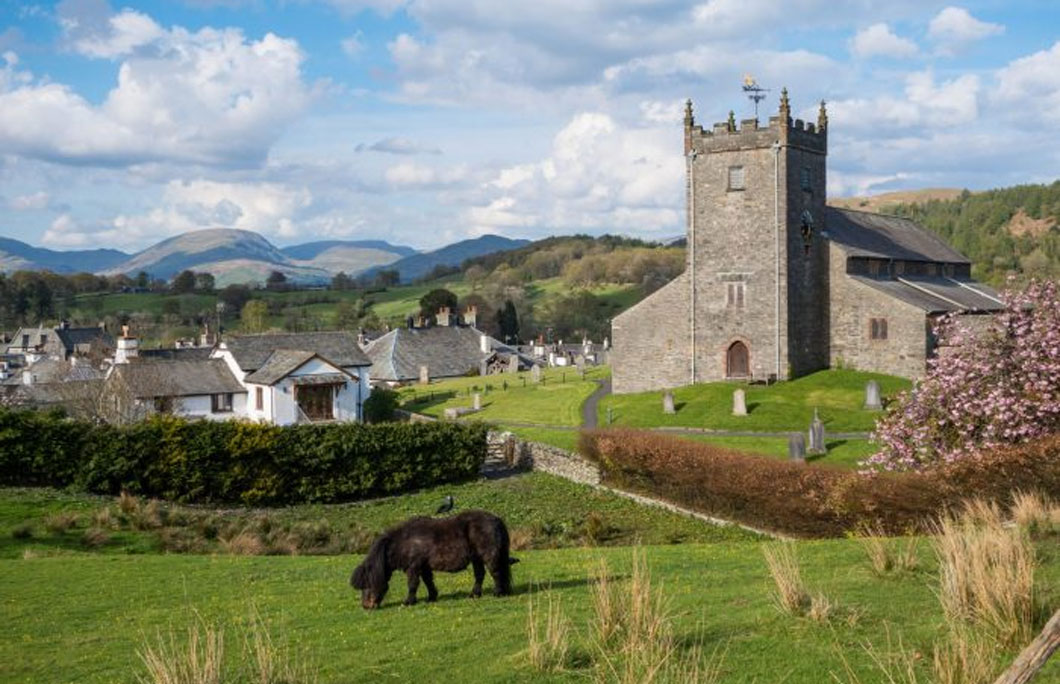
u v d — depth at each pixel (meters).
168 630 17.19
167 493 42.66
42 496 39.25
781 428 57.66
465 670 13.52
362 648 15.07
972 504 25.66
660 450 42.00
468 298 187.00
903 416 34.00
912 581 17.34
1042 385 30.58
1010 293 33.50
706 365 74.81
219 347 79.00
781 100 71.19
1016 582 13.48
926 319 69.62
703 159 74.31
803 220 73.25
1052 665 11.88
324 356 75.38
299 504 44.53
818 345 74.69
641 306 77.69
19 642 16.73
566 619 15.16
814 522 33.44
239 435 43.81
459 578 21.42
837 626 14.36
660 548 26.12
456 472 48.50
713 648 13.63
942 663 11.60
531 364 121.06
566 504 43.47
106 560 26.08
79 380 74.12
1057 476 25.48
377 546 18.23
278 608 18.70
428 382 103.81
